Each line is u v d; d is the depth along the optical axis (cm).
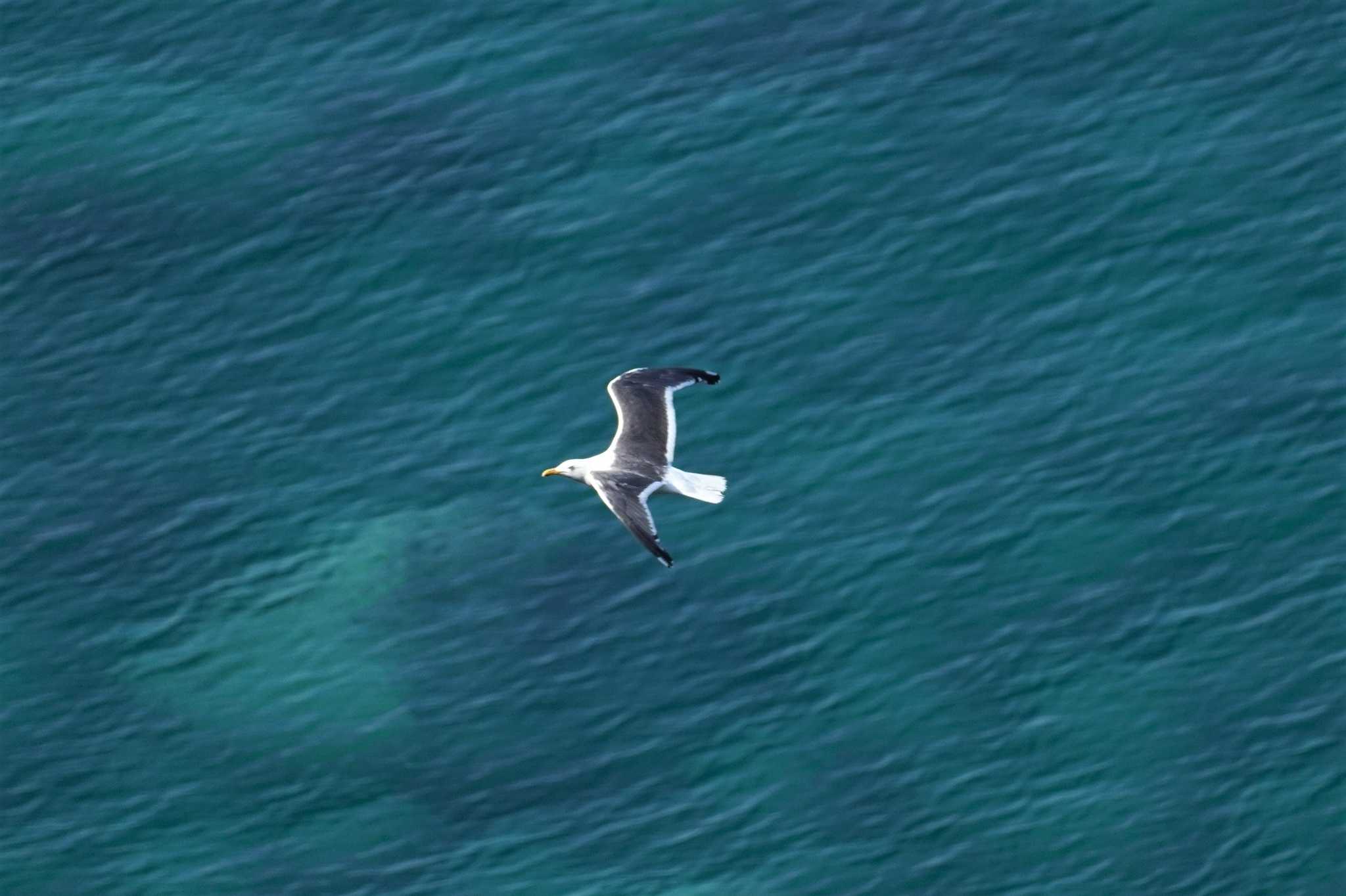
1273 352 6316
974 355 6353
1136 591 5812
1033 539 5928
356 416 6372
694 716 5622
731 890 5284
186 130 7056
